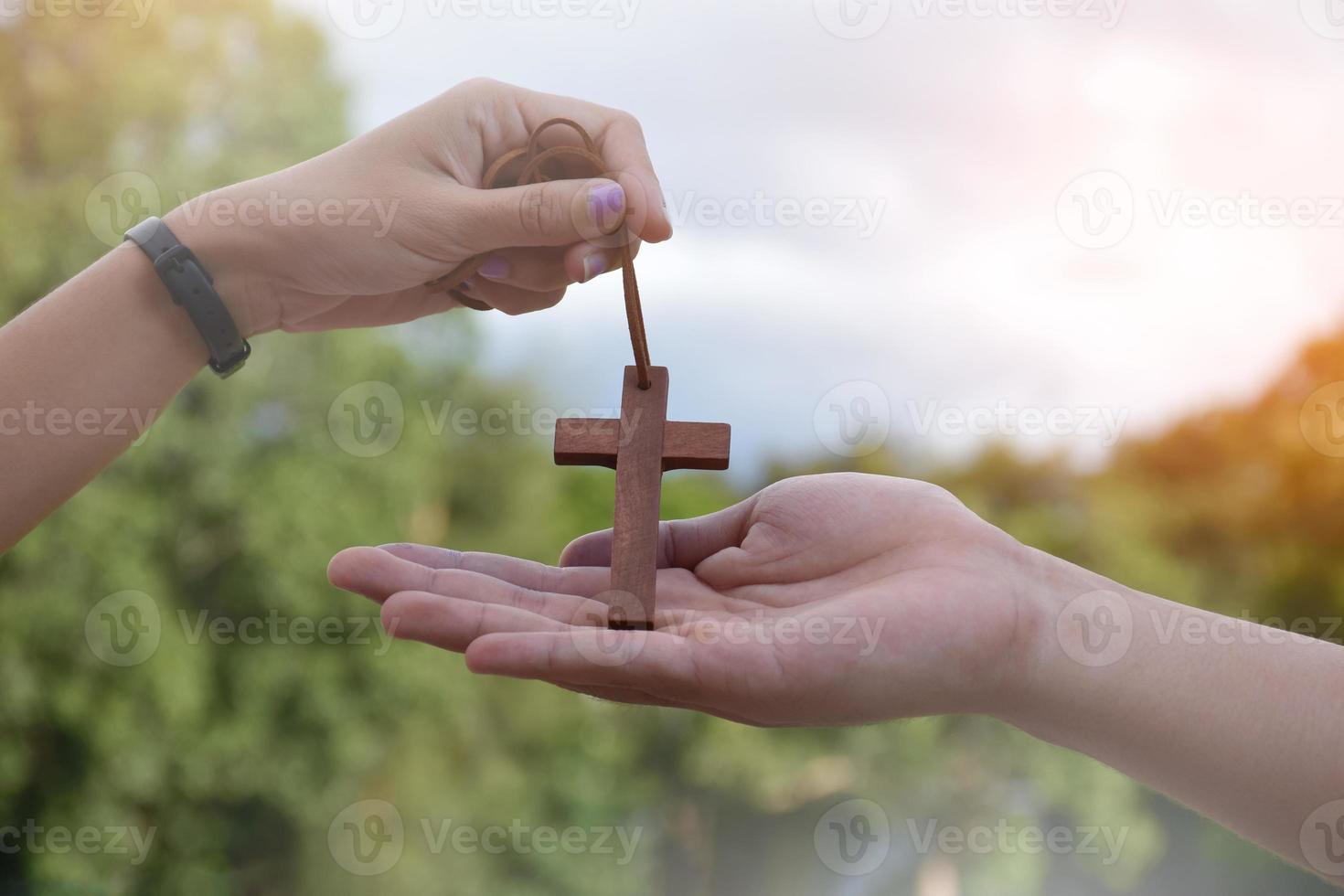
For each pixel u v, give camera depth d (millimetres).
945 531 1283
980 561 1221
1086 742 1174
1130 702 1126
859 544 1324
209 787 7934
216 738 7844
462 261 1483
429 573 1257
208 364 1496
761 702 1083
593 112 1473
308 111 8102
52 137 7230
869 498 1357
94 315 1398
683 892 10344
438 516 10469
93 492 7281
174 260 1397
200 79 7719
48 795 7438
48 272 7027
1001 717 1203
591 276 1457
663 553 1490
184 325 1448
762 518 1427
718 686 1062
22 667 7027
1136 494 10422
